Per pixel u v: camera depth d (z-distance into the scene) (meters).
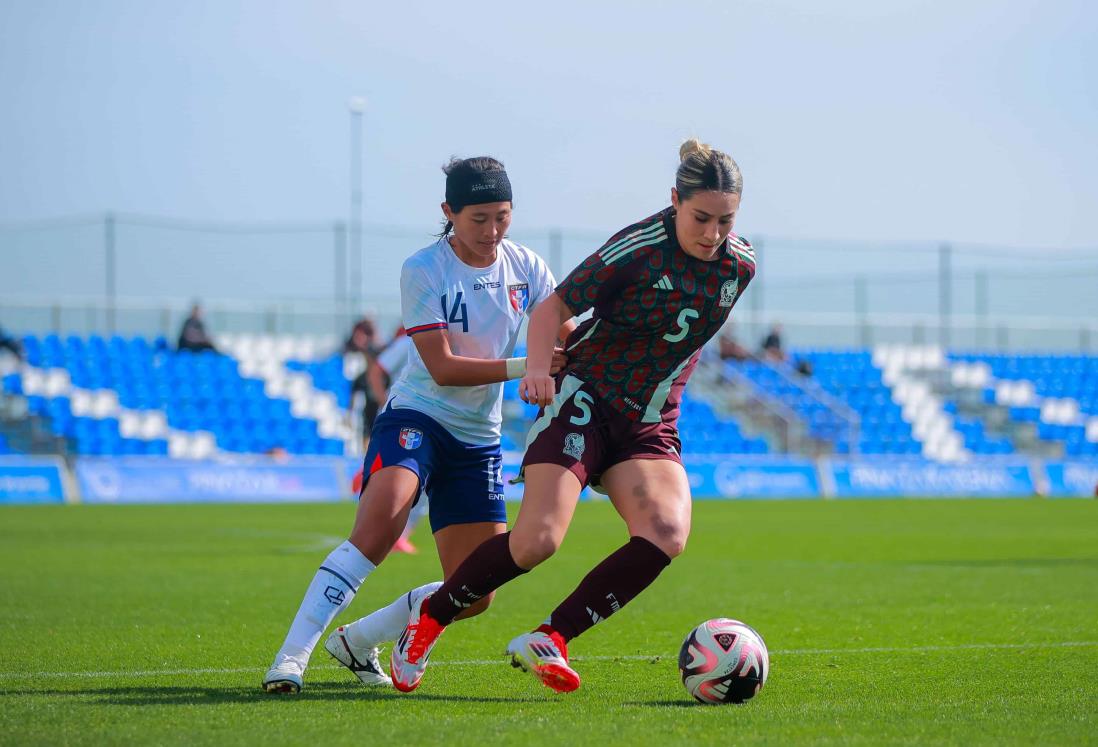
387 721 13.53
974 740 12.74
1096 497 74.00
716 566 35.62
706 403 83.75
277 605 25.75
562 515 14.52
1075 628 22.80
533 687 16.23
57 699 14.92
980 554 39.47
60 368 75.00
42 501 63.31
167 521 50.88
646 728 13.23
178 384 76.25
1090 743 12.64
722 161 14.11
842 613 25.19
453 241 16.17
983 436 88.69
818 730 13.20
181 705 14.48
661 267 14.42
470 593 14.90
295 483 66.81
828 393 89.19
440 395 16.14
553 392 14.38
